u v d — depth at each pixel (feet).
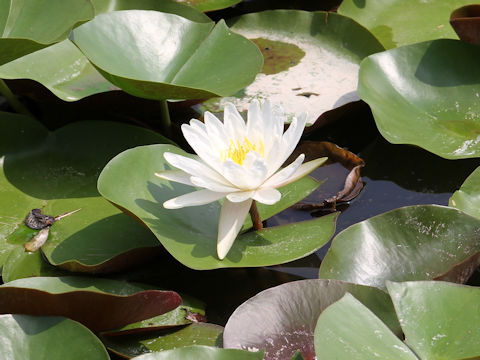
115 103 4.73
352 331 3.86
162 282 4.26
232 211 4.17
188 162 4.15
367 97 4.67
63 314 4.01
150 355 3.83
